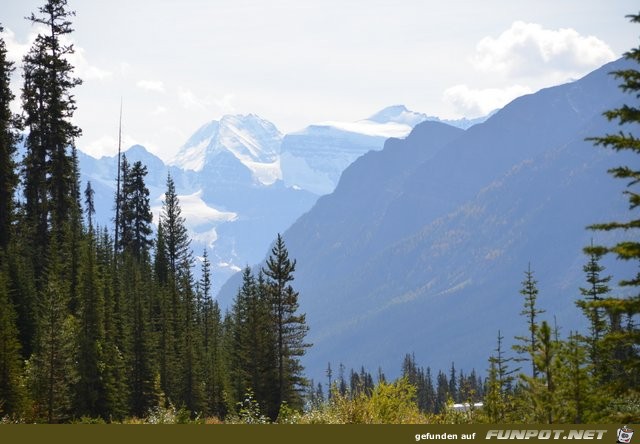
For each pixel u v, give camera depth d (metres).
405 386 33.19
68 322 77.06
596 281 66.81
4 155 89.31
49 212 97.56
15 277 88.06
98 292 86.81
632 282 23.52
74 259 95.75
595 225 23.62
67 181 94.81
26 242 101.06
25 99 91.19
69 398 75.06
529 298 65.62
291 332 103.38
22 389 66.75
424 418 31.56
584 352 25.75
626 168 23.59
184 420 35.97
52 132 91.75
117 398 83.25
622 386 24.64
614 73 23.22
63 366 72.12
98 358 81.62
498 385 30.47
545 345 25.53
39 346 74.88
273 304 103.94
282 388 102.00
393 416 31.25
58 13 91.50
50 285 76.19
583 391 25.19
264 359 102.75
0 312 73.06
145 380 95.38
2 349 67.19
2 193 89.56
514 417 28.09
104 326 91.75
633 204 23.45
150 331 103.94
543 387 25.41
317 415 32.56
